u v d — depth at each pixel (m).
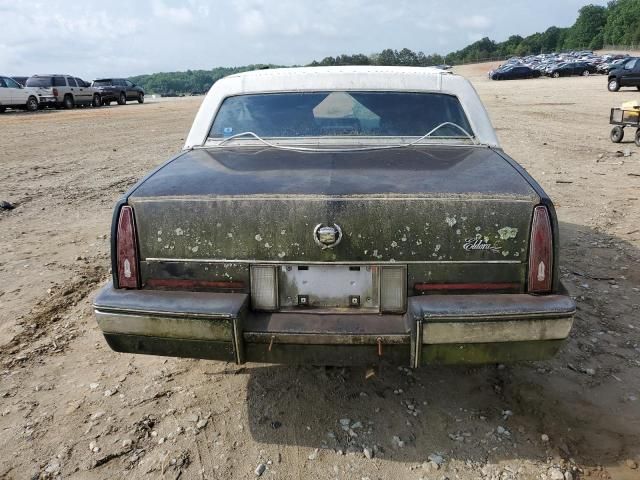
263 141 3.41
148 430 2.81
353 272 2.50
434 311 2.33
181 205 2.50
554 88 33.19
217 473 2.52
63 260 5.27
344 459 2.60
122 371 3.36
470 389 3.13
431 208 2.42
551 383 3.16
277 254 2.48
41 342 3.70
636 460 2.56
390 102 3.52
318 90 3.57
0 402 3.04
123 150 12.75
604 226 6.05
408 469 2.53
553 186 7.98
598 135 13.30
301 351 2.45
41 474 2.53
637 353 3.46
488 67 91.81
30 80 27.62
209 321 2.40
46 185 8.79
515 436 2.73
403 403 3.01
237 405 3.01
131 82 34.91
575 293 4.34
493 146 3.38
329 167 2.86
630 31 114.31
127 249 2.55
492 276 2.46
